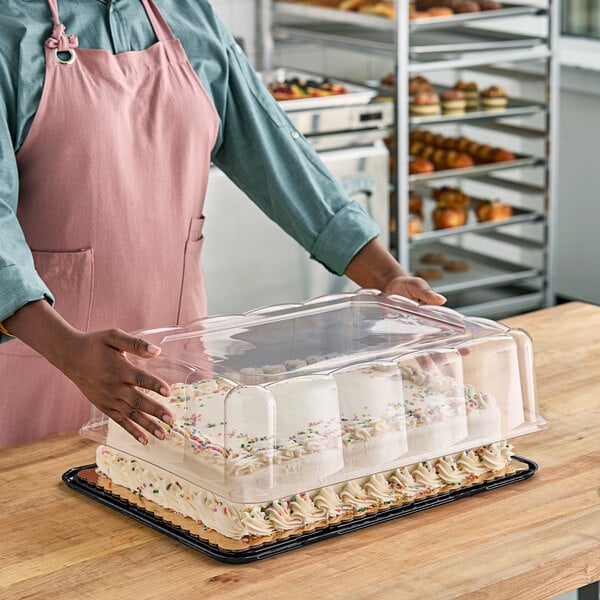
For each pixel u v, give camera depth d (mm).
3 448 1596
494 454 1482
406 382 1414
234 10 4348
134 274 1792
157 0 1807
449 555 1264
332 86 3920
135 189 1762
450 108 4145
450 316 1561
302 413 1325
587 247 4605
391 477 1403
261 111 1872
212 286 3621
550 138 4242
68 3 1718
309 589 1200
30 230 1734
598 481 1458
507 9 4074
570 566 1256
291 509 1331
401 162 3977
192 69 1808
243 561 1253
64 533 1346
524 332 1531
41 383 1783
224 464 1303
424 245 4664
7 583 1234
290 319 1557
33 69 1657
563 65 4508
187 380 1376
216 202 3557
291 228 1854
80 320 1776
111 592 1209
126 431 1420
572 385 1804
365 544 1293
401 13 3826
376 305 1615
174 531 1330
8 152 1576
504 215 4320
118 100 1724
